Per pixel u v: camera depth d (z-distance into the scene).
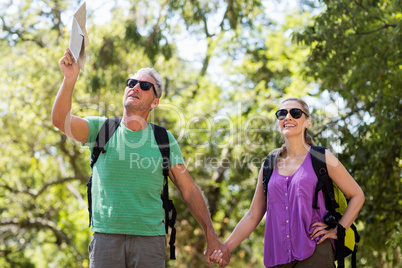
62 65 4.36
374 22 9.95
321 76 10.07
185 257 15.86
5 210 21.06
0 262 25.03
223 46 19.03
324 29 9.65
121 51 15.71
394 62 9.54
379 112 9.72
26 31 20.34
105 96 15.02
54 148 19.00
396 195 10.02
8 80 16.81
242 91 18.89
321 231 4.75
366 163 9.97
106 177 4.62
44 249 25.61
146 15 16.42
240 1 17.36
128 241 4.58
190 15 17.27
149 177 4.67
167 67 17.89
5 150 18.06
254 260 19.64
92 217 4.68
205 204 5.31
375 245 9.85
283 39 18.20
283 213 4.93
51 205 21.05
